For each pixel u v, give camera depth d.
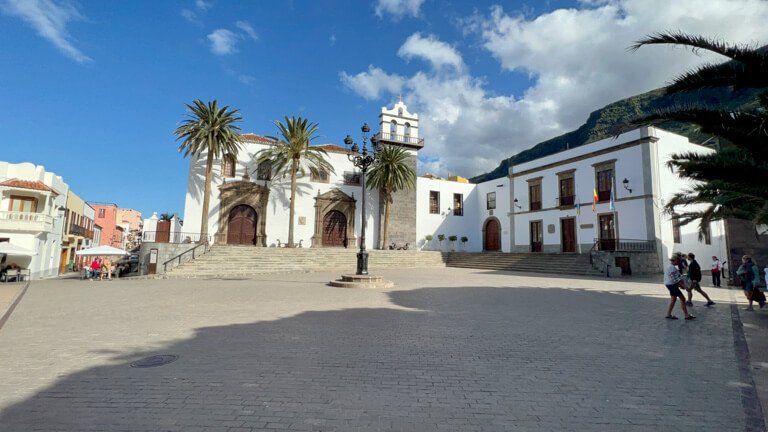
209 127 27.02
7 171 26.20
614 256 20.61
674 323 7.76
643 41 6.46
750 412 3.57
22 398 3.77
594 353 5.51
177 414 3.41
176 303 10.30
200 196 29.44
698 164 7.49
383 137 35.50
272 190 31.62
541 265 23.97
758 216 9.19
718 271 15.71
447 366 4.84
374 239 34.62
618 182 24.16
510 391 4.04
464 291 13.11
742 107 6.98
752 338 6.50
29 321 7.99
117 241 68.94
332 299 10.94
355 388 4.07
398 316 8.30
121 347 5.70
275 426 3.19
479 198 38.22
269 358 5.12
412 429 3.16
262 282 16.42
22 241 25.36
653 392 4.05
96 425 3.21
